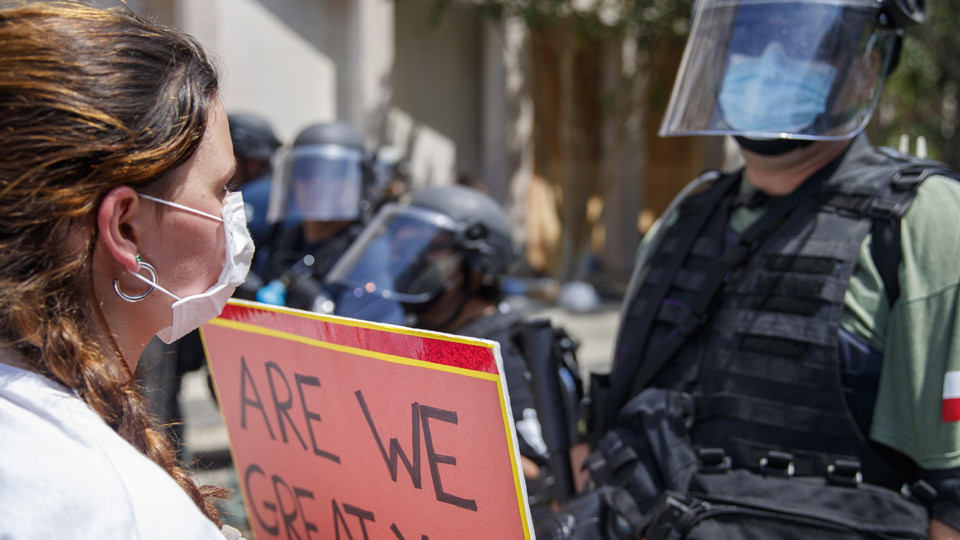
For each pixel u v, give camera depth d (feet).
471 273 7.24
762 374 4.50
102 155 2.47
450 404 3.22
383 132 34.17
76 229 2.53
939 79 31.65
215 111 2.90
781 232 4.76
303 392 3.86
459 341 3.12
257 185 12.14
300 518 4.09
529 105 37.47
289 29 32.12
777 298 4.58
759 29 5.07
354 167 10.93
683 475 4.56
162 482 2.40
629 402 5.04
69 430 2.32
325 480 3.89
